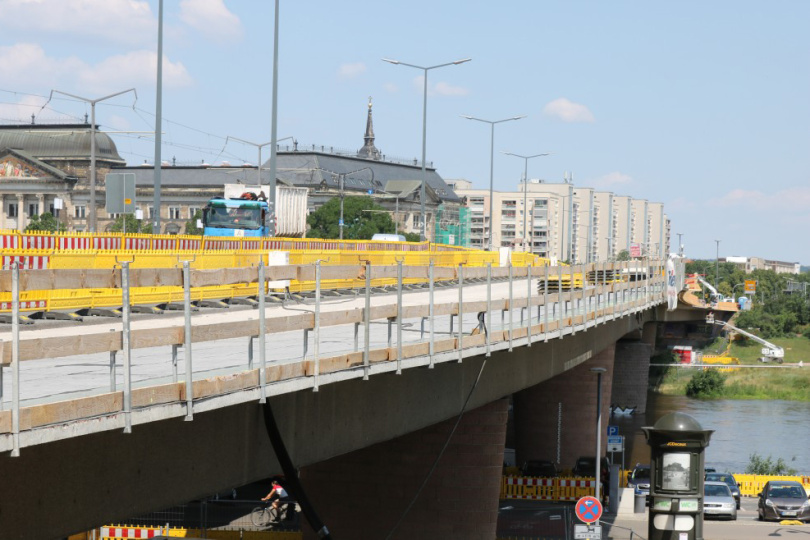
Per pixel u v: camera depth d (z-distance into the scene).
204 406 17.27
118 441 17.31
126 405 15.42
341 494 43.56
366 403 27.44
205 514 50.38
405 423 30.39
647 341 149.62
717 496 62.88
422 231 106.56
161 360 23.28
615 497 63.22
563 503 66.94
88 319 33.22
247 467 21.47
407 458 43.31
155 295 37.44
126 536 46.03
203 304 40.56
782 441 105.38
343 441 26.08
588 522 43.34
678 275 95.12
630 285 60.56
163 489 18.59
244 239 59.44
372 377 27.67
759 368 170.00
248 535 47.78
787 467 88.62
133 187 75.38
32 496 15.53
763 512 62.47
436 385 32.97
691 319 148.88
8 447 13.36
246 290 43.81
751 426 116.81
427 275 27.11
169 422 18.64
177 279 16.91
